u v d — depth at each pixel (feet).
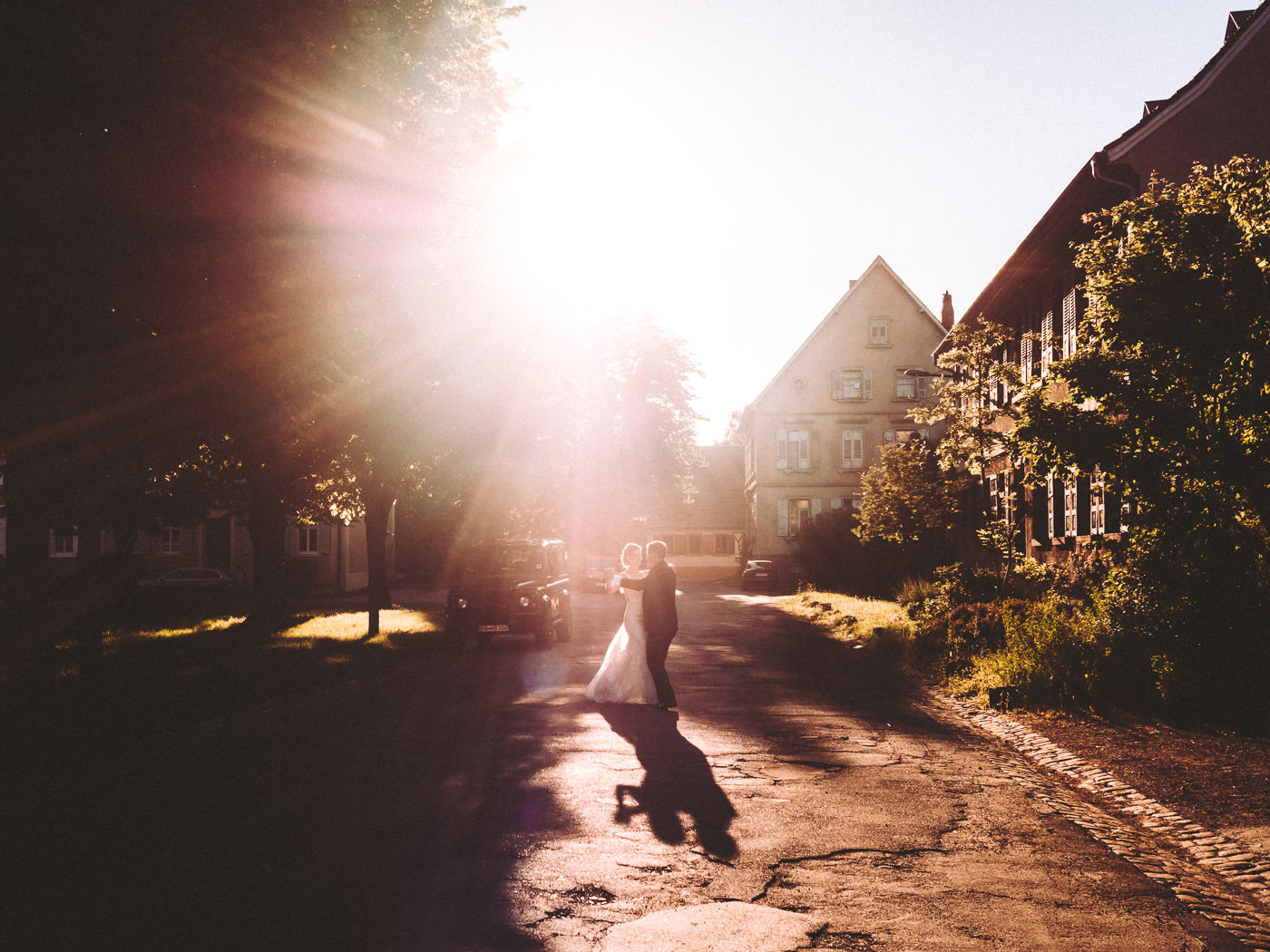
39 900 16.15
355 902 16.15
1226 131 59.98
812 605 98.32
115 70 29.48
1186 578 33.99
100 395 37.01
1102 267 34.12
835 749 30.04
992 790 24.86
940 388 66.18
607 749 29.60
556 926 15.25
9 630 71.92
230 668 46.44
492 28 49.55
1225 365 32.45
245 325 36.22
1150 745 29.43
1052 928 15.44
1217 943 14.93
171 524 97.55
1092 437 34.35
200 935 14.70
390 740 30.96
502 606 61.82
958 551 111.24
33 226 30.91
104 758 26.66
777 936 14.98
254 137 32.58
